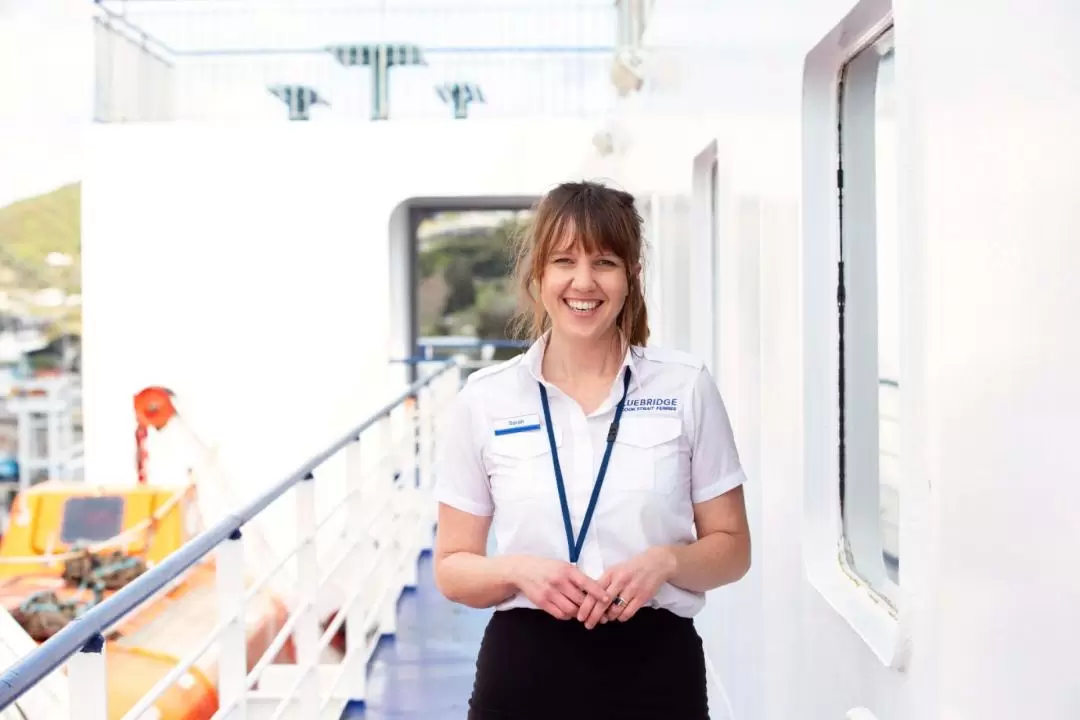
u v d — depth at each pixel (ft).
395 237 27.48
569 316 5.35
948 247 4.62
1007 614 4.09
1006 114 4.02
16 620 18.25
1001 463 4.11
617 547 5.29
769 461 8.70
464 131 24.49
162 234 24.43
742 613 10.01
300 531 11.07
